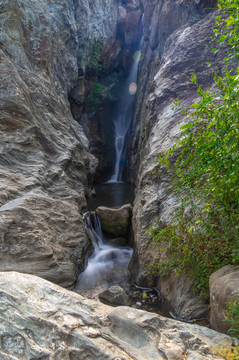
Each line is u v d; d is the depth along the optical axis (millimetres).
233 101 1794
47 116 7766
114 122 17016
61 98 9625
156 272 4094
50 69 8891
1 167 5488
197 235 3137
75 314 2367
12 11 7266
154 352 2125
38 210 5008
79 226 5699
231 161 1973
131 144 14180
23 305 2348
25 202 4855
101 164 15484
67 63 11445
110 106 16922
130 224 6887
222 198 2377
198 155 2303
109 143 16328
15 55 7266
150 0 12500
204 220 2822
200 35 6543
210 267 3154
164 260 3781
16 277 2689
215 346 2141
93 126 15648
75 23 12766
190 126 2289
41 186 5758
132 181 13023
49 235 4785
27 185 5402
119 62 18469
